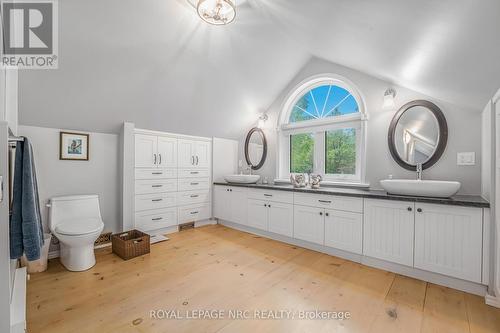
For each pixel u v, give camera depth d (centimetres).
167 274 209
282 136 372
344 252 246
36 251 135
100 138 289
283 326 142
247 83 318
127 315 151
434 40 129
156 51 224
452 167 225
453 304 164
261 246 284
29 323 142
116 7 180
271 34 259
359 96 287
